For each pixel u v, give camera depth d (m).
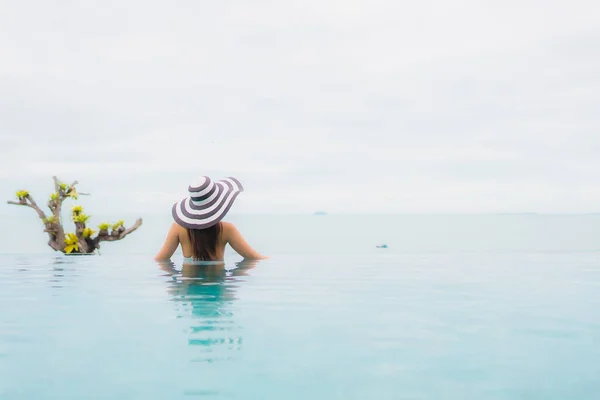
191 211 4.91
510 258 5.78
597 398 1.69
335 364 2.01
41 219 10.48
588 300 3.30
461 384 1.80
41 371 1.94
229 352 2.17
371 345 2.27
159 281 3.99
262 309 2.99
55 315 2.85
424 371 1.94
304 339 2.36
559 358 2.10
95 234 11.05
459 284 3.95
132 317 2.79
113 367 1.98
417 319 2.76
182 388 1.77
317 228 83.25
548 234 56.97
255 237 54.47
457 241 42.34
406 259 5.64
